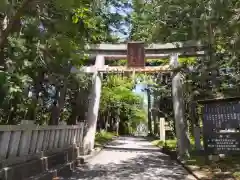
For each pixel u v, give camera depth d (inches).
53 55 213.0
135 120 1733.5
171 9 244.1
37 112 401.4
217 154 328.5
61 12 193.8
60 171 280.7
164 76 713.0
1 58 223.9
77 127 422.3
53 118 401.1
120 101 1137.4
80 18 218.8
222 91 418.9
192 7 227.3
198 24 221.9
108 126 1401.3
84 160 402.3
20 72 252.2
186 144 440.1
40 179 227.3
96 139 752.3
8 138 205.3
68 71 319.6
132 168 357.7
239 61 341.4
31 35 199.2
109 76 716.0
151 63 696.4
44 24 199.2
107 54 483.8
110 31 510.9
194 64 465.1
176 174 319.6
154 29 273.1
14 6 182.9
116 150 574.6
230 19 212.2
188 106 567.8
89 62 539.2
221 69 399.5
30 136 242.8
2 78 223.3
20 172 206.2
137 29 453.4
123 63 659.4
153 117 1123.9
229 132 323.9
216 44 314.3
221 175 282.0
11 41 217.0
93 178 286.2
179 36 268.1
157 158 466.9
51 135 302.4
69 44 199.8
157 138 968.9
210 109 340.5
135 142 855.7
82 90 510.0
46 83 370.0
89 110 492.7
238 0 213.8
